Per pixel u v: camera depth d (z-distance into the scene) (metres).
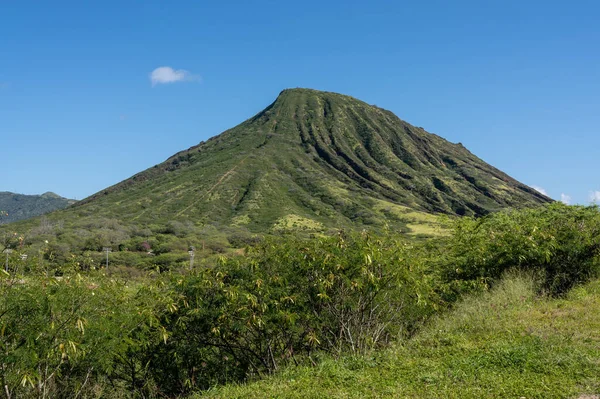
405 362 6.95
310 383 6.48
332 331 8.48
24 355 5.94
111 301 7.40
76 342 6.27
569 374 5.85
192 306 7.97
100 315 6.87
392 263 8.56
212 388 7.43
